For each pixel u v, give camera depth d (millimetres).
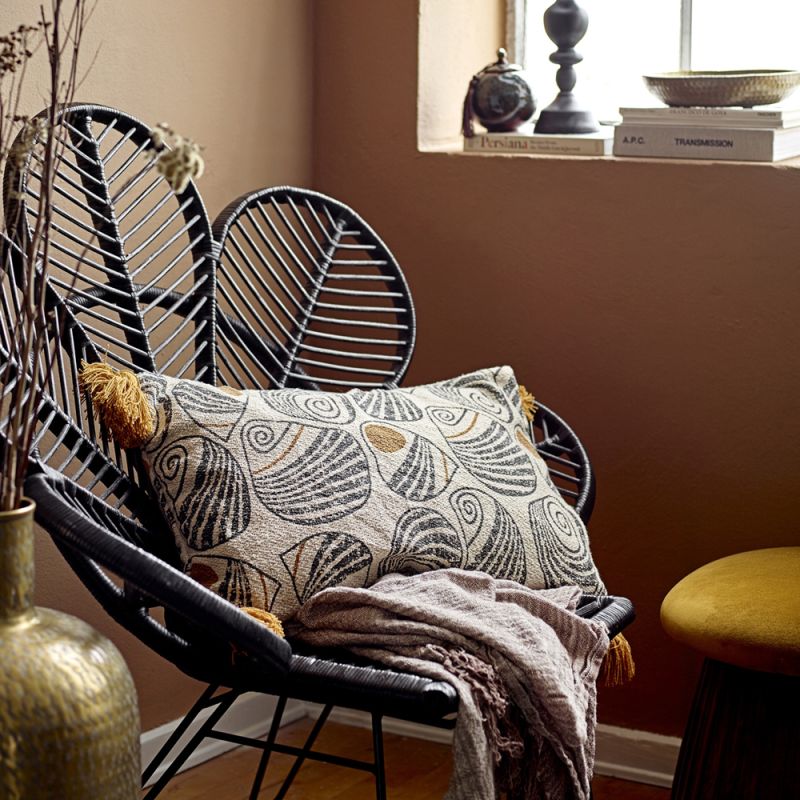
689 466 2303
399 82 2434
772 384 2225
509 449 1832
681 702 2350
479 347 2443
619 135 2305
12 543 1198
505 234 2387
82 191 1748
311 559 1561
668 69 2584
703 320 2256
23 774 1162
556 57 2461
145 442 1584
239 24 2312
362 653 1488
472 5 2576
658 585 2350
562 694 1444
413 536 1630
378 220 2490
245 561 1537
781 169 2162
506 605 1548
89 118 1771
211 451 1582
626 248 2295
